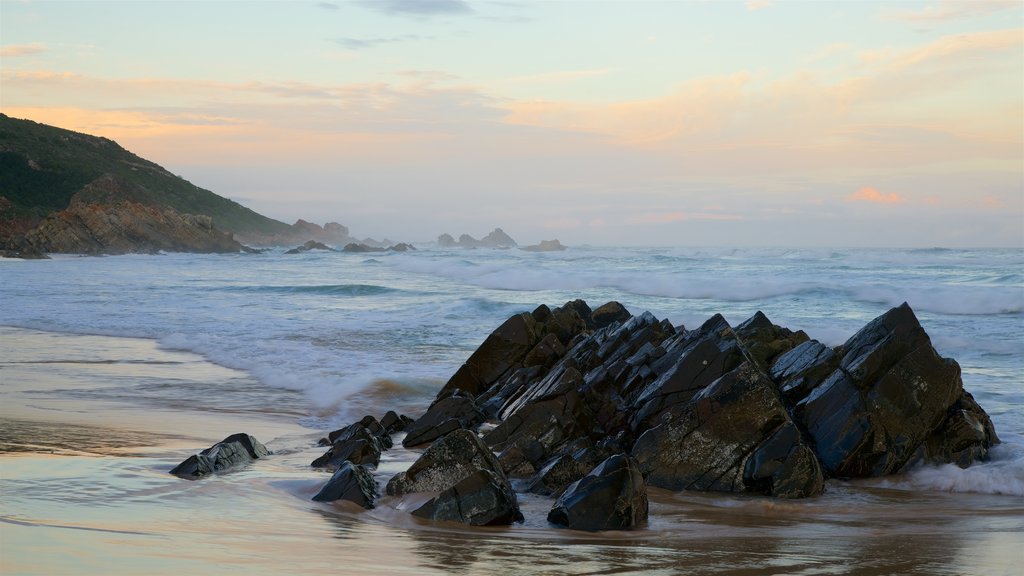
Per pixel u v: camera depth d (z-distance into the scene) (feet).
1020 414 54.03
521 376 59.82
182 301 141.38
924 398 43.80
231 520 29.25
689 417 40.11
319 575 21.70
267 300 142.72
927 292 126.52
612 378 51.39
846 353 46.98
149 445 44.32
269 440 48.85
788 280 151.33
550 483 38.14
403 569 23.18
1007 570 24.64
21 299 144.05
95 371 72.54
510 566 24.06
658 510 35.29
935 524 33.22
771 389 40.09
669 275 180.45
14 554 21.33
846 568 24.67
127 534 25.22
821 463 41.98
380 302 136.26
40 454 40.24
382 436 49.70
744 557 26.11
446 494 31.68
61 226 423.64
